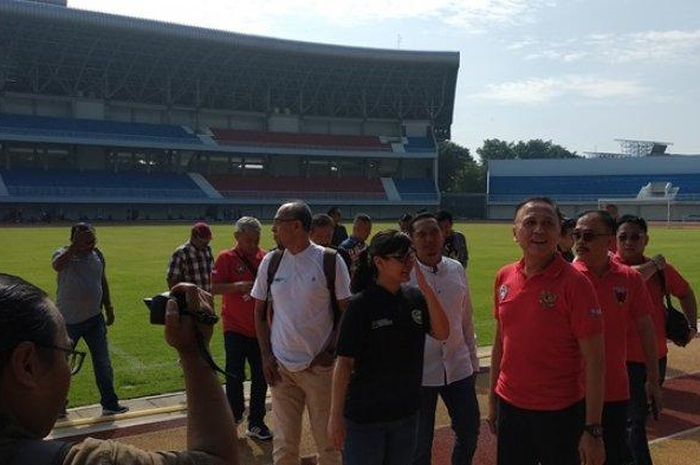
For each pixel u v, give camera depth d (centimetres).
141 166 7438
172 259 782
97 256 746
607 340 458
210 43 7025
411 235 535
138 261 2536
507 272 426
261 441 658
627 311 468
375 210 8181
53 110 7094
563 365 389
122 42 6738
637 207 7944
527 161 8762
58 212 6512
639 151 12469
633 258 600
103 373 734
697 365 966
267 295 532
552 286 389
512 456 409
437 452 633
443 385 523
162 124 7550
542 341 390
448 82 8431
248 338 687
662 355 596
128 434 673
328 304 504
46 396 153
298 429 525
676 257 2759
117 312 1422
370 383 404
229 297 690
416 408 414
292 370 503
